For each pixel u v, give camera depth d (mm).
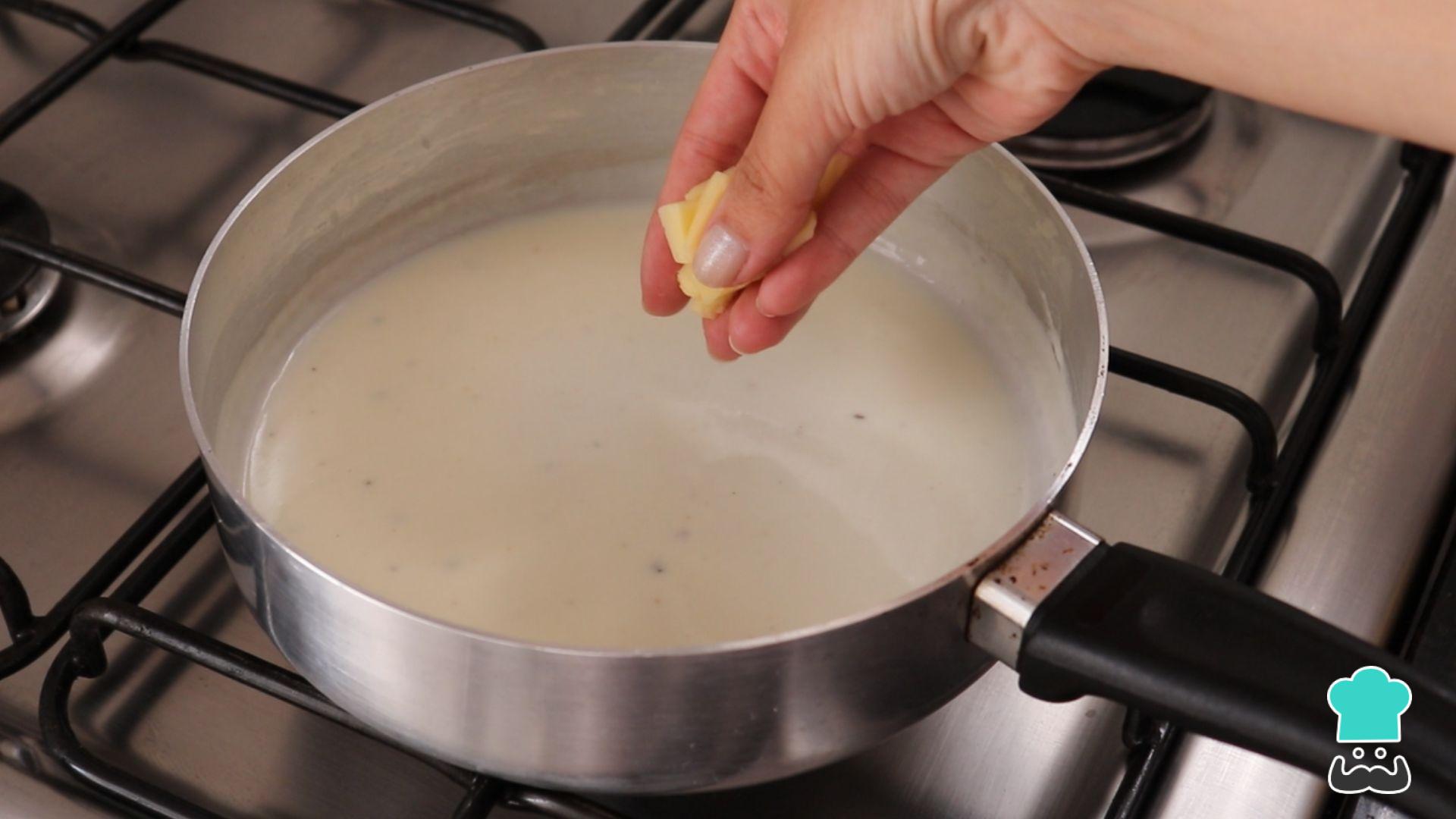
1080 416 522
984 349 589
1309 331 579
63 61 651
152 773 486
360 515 532
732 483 541
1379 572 521
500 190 609
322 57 651
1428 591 510
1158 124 622
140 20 617
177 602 518
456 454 547
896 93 482
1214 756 489
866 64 473
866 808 489
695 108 539
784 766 453
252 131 629
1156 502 542
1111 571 439
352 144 560
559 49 569
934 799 490
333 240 580
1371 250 601
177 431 549
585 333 583
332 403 564
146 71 646
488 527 528
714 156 545
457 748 450
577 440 551
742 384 569
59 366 562
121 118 631
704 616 509
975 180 567
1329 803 482
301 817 480
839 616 510
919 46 472
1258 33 447
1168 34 459
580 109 592
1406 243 597
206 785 485
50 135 625
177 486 515
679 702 433
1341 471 542
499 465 544
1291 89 456
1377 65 439
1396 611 513
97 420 551
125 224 600
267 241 552
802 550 525
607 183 622
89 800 473
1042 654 434
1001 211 565
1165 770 488
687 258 523
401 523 529
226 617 515
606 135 604
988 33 478
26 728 490
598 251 611
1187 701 423
